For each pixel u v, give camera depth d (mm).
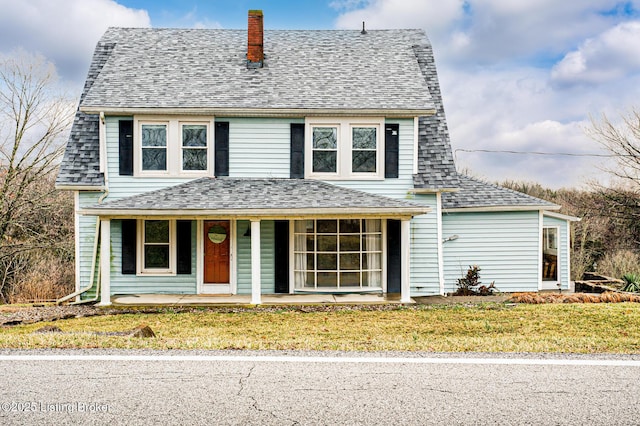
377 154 15477
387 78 16641
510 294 15664
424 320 11289
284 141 15445
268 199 13867
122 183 15102
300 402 5695
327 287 15398
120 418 5250
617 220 28844
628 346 8180
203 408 5516
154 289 15219
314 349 7910
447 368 6922
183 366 6922
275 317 11820
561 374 6691
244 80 16344
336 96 15703
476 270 15898
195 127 15320
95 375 6516
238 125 15375
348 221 15477
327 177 15414
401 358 7395
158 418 5262
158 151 15211
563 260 17094
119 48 17516
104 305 13367
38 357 7277
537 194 38750
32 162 21672
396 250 15555
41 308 13383
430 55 18781
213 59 17359
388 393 5980
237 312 12586
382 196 14711
